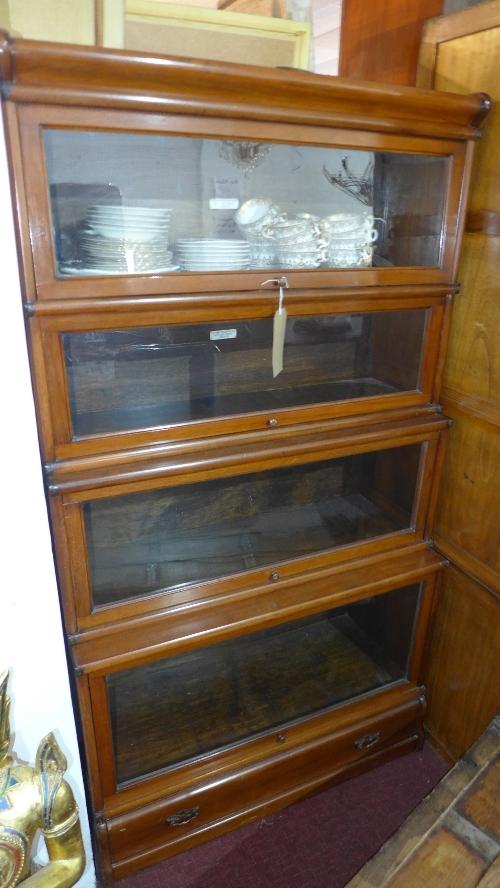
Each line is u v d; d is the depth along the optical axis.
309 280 1.11
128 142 0.95
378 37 1.47
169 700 1.50
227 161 1.04
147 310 0.99
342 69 1.65
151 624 1.22
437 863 0.97
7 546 1.02
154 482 1.10
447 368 1.38
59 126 0.85
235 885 1.35
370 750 1.60
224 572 1.28
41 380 0.96
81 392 1.03
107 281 0.94
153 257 1.01
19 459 0.98
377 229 1.18
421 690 1.63
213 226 1.07
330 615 1.74
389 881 0.95
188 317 1.04
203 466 1.12
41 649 1.12
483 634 1.44
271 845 1.44
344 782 1.60
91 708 1.19
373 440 1.28
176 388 1.12
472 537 1.41
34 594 1.08
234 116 0.96
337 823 1.49
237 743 1.41
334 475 1.39
